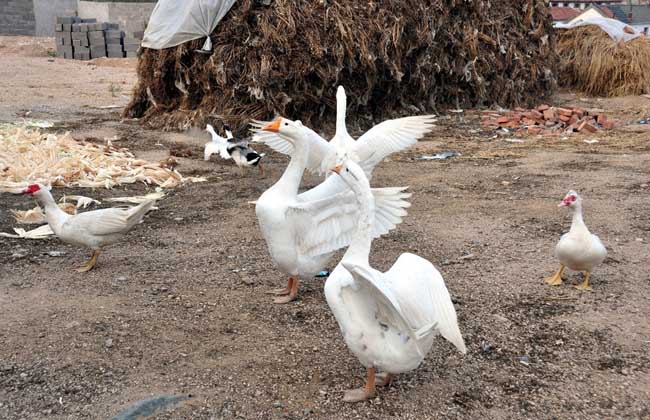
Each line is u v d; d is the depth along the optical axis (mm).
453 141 11797
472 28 15039
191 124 11773
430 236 6551
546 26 16672
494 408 3676
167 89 12883
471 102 15383
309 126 12297
